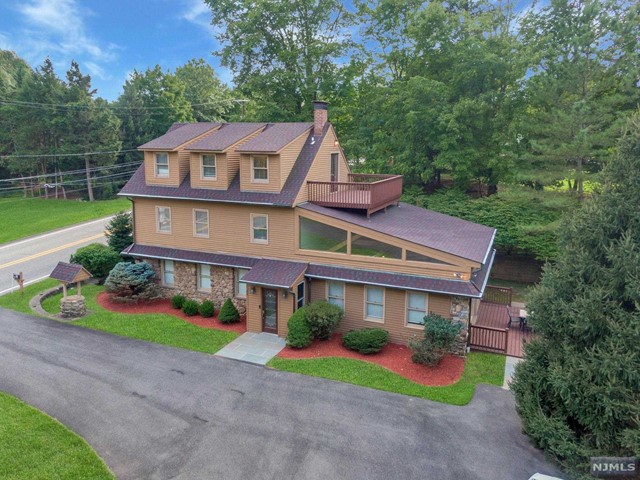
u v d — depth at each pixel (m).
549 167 22.84
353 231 17.14
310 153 19.70
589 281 10.12
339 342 17.16
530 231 22.89
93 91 55.31
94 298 21.95
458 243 16.91
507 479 9.92
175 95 57.09
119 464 10.37
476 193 29.59
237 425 11.92
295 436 11.46
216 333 17.98
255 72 33.66
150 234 21.59
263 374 14.74
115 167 53.22
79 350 16.38
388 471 10.20
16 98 51.56
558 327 10.31
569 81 22.34
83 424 11.89
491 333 16.28
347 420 12.18
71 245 33.06
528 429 10.71
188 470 10.18
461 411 12.66
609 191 10.21
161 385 13.98
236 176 19.75
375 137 29.38
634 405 8.73
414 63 28.80
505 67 25.05
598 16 21.88
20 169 52.12
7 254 30.83
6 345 16.67
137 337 17.56
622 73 21.73
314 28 32.12
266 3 30.12
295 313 16.78
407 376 14.61
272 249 18.78
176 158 20.31
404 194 27.98
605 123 22.03
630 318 9.23
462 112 24.91
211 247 20.16
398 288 16.23
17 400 12.90
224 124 22.95
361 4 31.39
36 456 10.54
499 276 26.72
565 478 9.91
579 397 9.47
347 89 32.12
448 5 29.52
